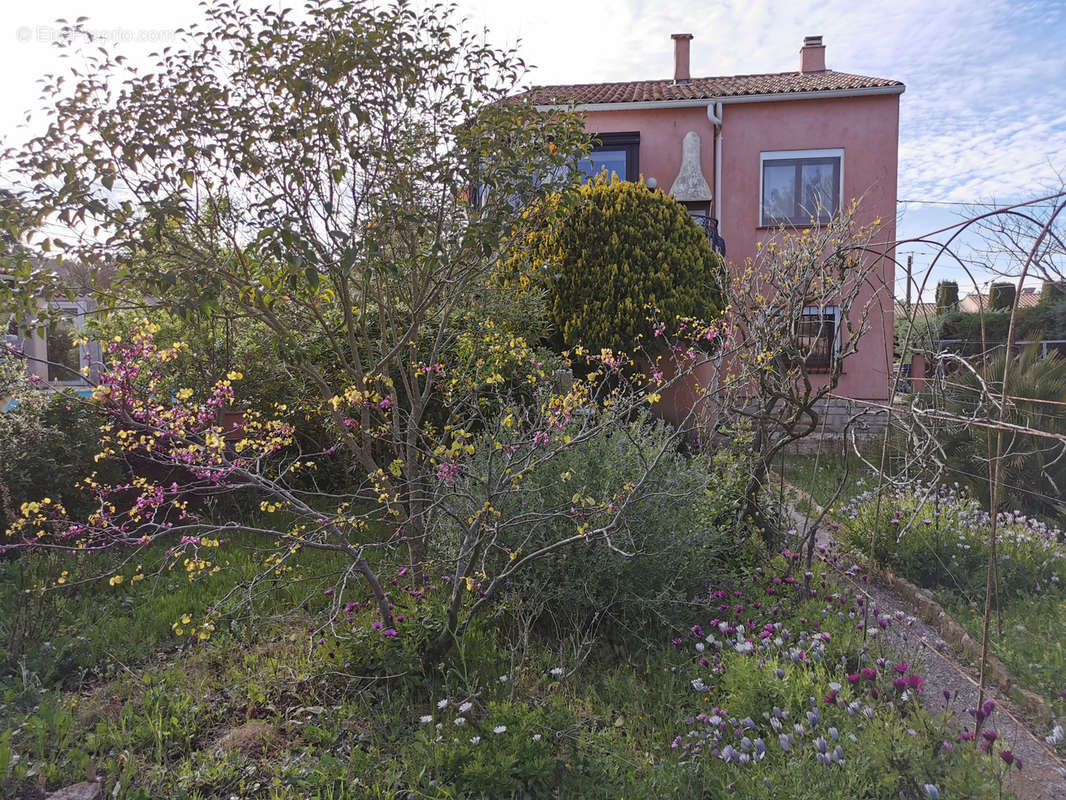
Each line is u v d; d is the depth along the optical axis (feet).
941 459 22.52
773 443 20.11
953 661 13.92
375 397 15.29
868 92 41.06
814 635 12.26
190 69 12.78
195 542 11.90
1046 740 10.92
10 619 13.38
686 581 14.71
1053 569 17.13
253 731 10.69
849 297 18.13
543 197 15.34
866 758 8.91
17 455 18.45
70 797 8.95
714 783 9.20
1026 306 48.03
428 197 15.42
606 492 13.78
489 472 12.37
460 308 21.06
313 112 13.55
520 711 10.31
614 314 32.24
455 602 12.12
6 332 13.02
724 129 43.27
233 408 22.76
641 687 11.94
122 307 13.76
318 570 17.24
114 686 12.07
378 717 11.01
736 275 23.56
